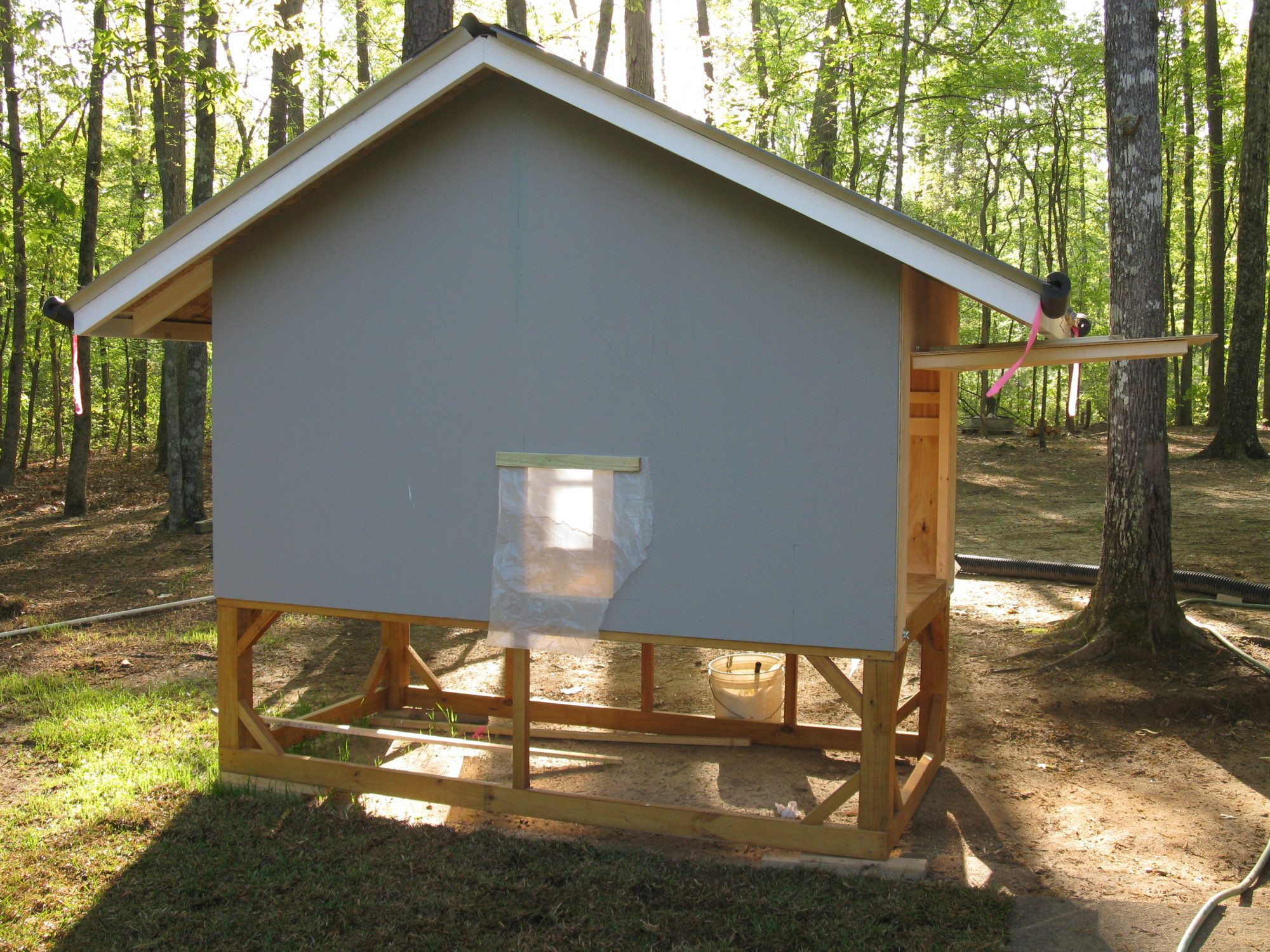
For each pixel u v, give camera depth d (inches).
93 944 149.9
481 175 183.0
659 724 244.5
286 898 162.1
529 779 206.8
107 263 885.2
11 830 188.5
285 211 196.2
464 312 185.8
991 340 1189.1
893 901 156.0
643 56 577.3
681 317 172.7
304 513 199.3
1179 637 276.1
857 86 697.0
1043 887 165.3
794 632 169.3
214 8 481.1
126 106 698.8
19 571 455.5
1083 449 847.7
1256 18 680.4
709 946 144.7
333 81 690.8
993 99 858.1
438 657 321.4
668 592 176.2
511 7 569.6
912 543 228.5
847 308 163.2
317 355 196.2
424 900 159.8
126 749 231.8
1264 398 973.8
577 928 151.0
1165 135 898.1
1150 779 213.0
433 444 189.3
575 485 180.5
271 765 205.5
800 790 211.5
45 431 1046.4
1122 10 276.5
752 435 169.8
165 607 381.1
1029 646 301.0
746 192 167.8
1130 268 279.3
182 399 789.2
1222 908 152.9
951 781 212.8
